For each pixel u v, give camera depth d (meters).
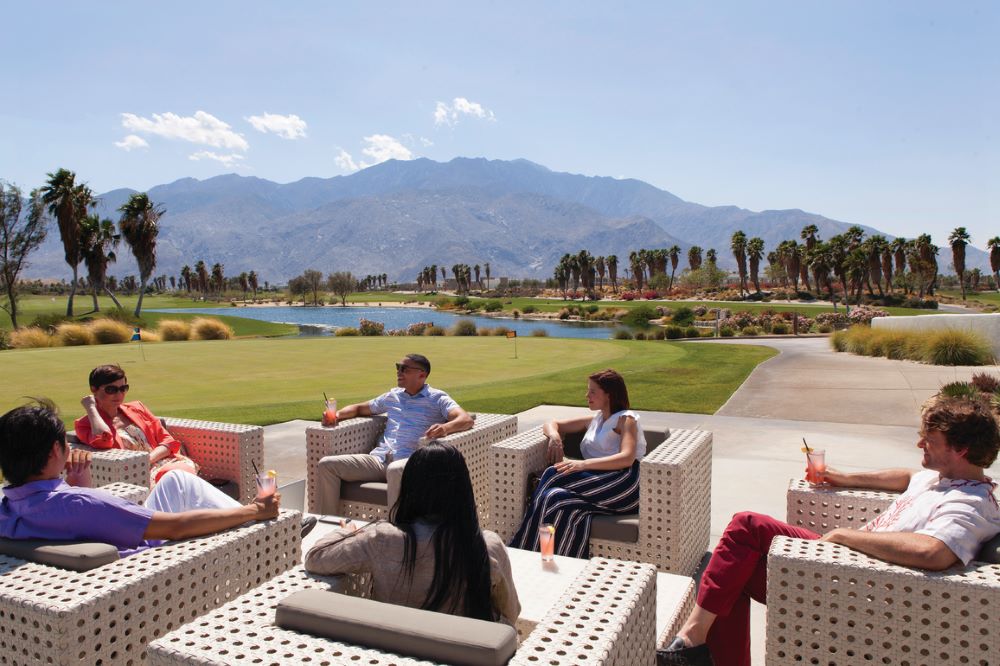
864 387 12.74
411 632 1.75
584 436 5.01
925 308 74.88
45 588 2.13
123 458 4.23
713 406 10.62
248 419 9.52
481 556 2.28
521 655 1.75
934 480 2.83
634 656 2.09
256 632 1.87
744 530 2.87
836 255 79.44
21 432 2.50
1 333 27.70
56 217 44.19
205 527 2.63
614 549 4.21
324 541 2.33
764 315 46.53
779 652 2.53
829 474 3.49
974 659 2.29
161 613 2.29
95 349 20.98
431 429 5.12
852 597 2.41
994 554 2.43
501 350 20.84
